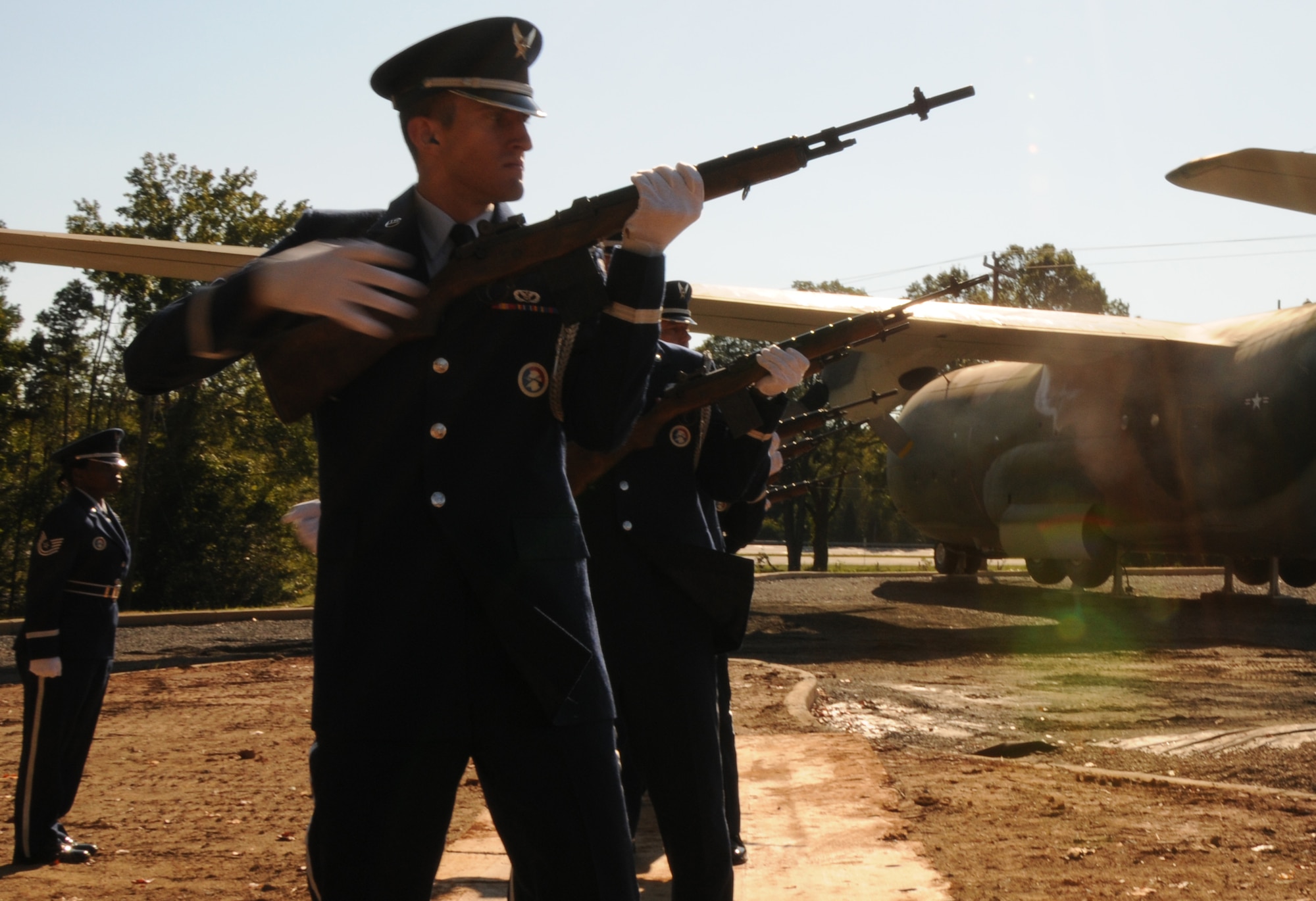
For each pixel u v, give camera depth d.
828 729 8.05
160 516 40.06
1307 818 5.12
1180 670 12.02
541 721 2.03
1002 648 14.39
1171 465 18.69
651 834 5.11
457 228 2.20
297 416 2.10
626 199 2.07
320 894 2.03
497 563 2.04
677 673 3.19
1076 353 18.81
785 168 2.37
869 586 27.97
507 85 2.16
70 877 4.90
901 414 26.44
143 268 14.29
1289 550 18.44
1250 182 12.16
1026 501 21.31
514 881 2.25
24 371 43.66
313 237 2.26
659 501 3.30
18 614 43.22
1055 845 4.71
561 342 2.13
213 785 6.84
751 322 18.30
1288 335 17.25
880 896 4.00
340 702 2.03
